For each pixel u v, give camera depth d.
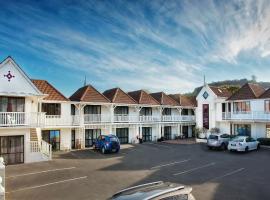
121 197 7.34
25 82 24.62
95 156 26.89
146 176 18.16
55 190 15.03
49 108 30.91
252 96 36.66
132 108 39.94
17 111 24.34
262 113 34.75
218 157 25.61
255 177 17.66
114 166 21.66
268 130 35.47
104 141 29.22
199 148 32.41
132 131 39.69
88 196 13.95
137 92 43.41
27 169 20.56
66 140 32.41
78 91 38.06
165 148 32.81
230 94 43.22
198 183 16.22
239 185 15.74
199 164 22.19
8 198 13.69
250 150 29.72
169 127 45.44
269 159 24.33
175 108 46.38
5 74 23.70
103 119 35.47
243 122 37.59
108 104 36.25
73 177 17.97
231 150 29.14
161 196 7.08
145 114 42.12
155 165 21.97
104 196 13.94
